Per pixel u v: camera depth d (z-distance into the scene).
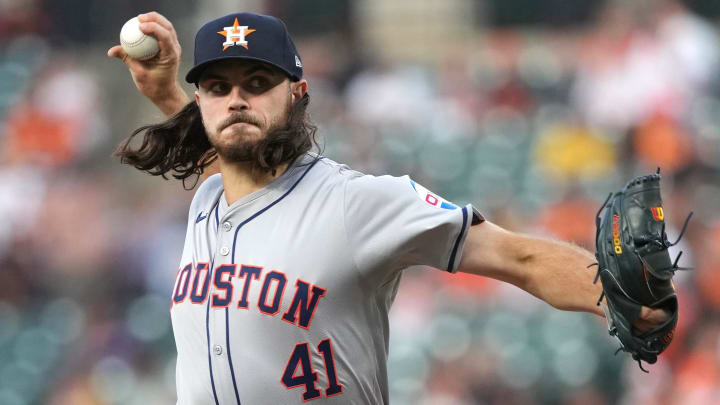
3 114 47.06
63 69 48.94
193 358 10.84
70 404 36.22
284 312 10.40
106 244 40.31
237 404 10.55
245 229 10.78
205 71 10.73
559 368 31.20
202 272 10.95
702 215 34.19
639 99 38.16
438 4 49.81
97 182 44.22
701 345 30.02
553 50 44.47
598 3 46.72
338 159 39.62
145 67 12.70
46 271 40.78
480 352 31.91
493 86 41.66
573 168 37.47
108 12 51.19
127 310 38.09
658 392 29.91
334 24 50.19
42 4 51.56
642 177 10.41
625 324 10.21
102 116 47.19
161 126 11.98
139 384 35.81
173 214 40.06
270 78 10.71
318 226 10.53
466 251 10.64
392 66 46.09
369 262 10.47
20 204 42.97
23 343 38.44
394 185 10.65
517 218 36.22
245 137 10.60
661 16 39.84
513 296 32.72
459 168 38.84
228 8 50.25
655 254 10.09
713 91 39.41
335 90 44.78
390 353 32.53
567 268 10.48
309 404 10.50
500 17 49.03
